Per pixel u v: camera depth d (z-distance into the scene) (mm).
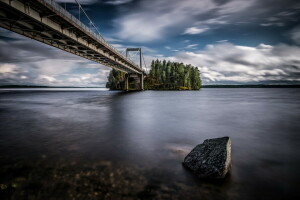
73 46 42156
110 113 21047
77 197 4551
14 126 13492
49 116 18609
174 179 5457
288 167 6461
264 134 11422
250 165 6613
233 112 22609
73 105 31234
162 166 6340
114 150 8031
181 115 19781
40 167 6219
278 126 13953
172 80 150250
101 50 52625
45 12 26719
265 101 42156
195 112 22438
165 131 11969
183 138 10234
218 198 4605
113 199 4480
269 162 6910
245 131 12227
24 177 5520
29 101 41031
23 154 7473
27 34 31156
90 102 38094
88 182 5238
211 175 5516
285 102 39125
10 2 21516
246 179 5555
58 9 27969
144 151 7914
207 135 11000
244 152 8078
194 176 5648
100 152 7754
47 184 5133
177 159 6992
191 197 4613
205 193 4801
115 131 11867
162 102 38656
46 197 4555
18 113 20906
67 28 33125
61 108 26344
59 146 8594
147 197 4578
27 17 25156
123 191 4809
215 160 5793
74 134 11023
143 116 18859
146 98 53469
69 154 7492
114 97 57938
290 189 5051
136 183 5207
